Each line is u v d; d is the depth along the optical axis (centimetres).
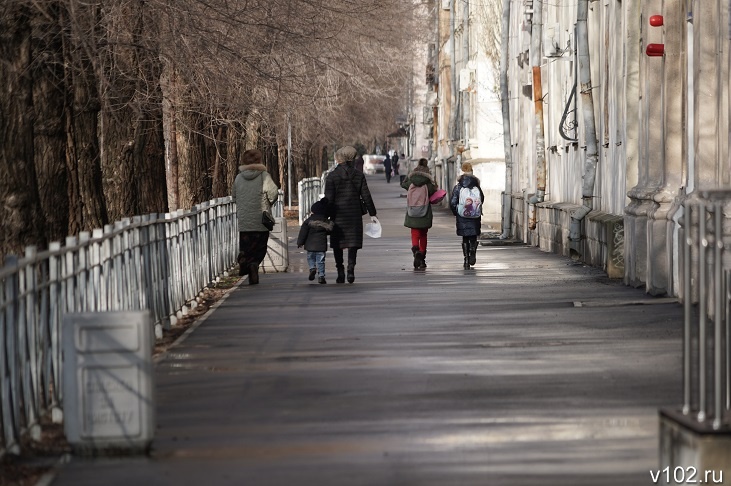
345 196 5031
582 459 1848
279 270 5816
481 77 10869
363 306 4088
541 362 2794
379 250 7244
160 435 2084
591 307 3919
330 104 8250
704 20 3825
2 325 1981
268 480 1752
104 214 3969
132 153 4659
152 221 3522
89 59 3688
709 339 3098
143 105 4562
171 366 2845
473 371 2680
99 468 1873
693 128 4034
